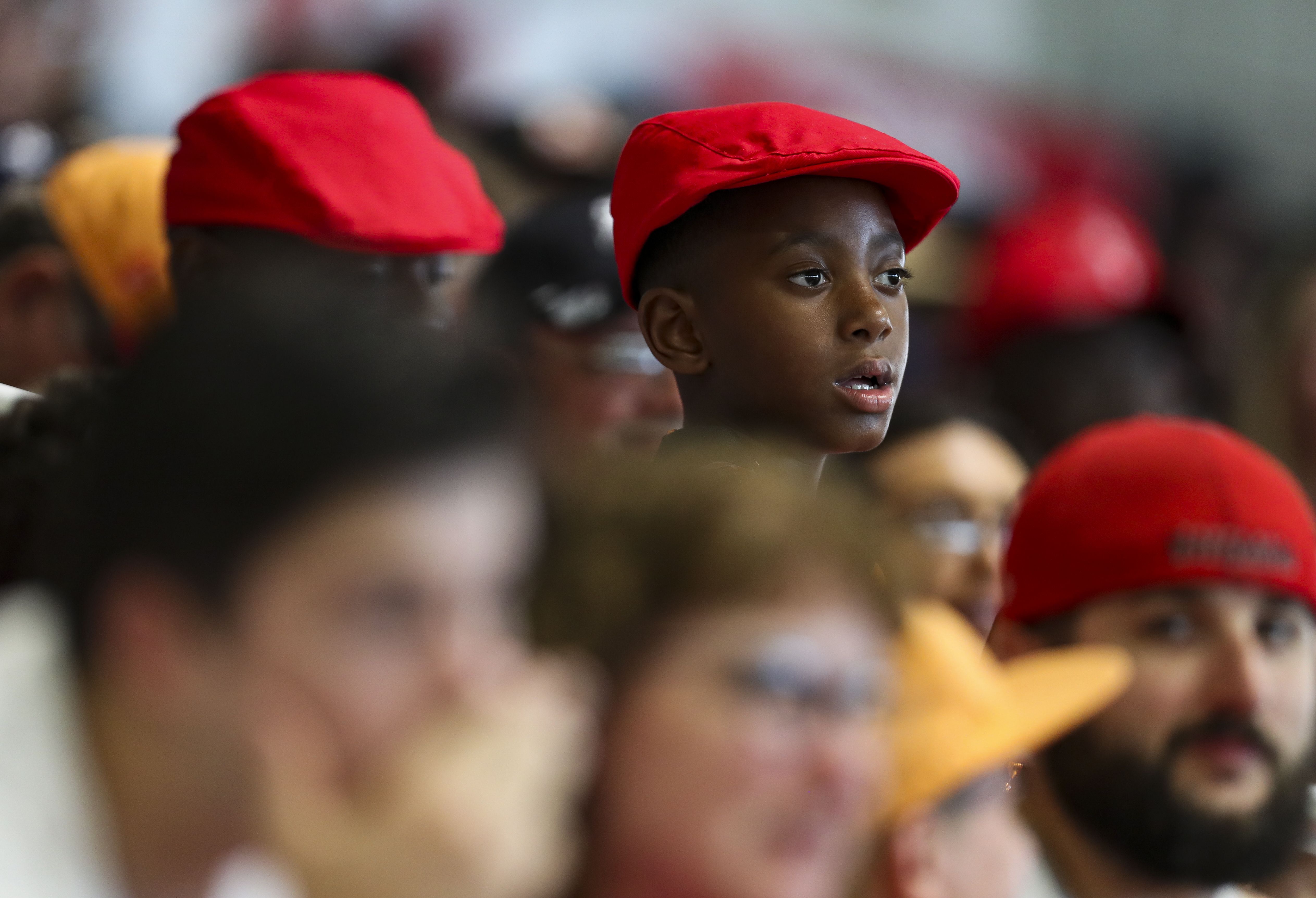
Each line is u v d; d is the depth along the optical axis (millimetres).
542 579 4086
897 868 4801
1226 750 6641
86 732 3615
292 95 7570
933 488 9695
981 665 5398
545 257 9773
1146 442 7066
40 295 9422
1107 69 29453
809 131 6906
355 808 3314
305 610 3271
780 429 6734
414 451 3264
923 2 26625
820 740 3979
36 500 5523
